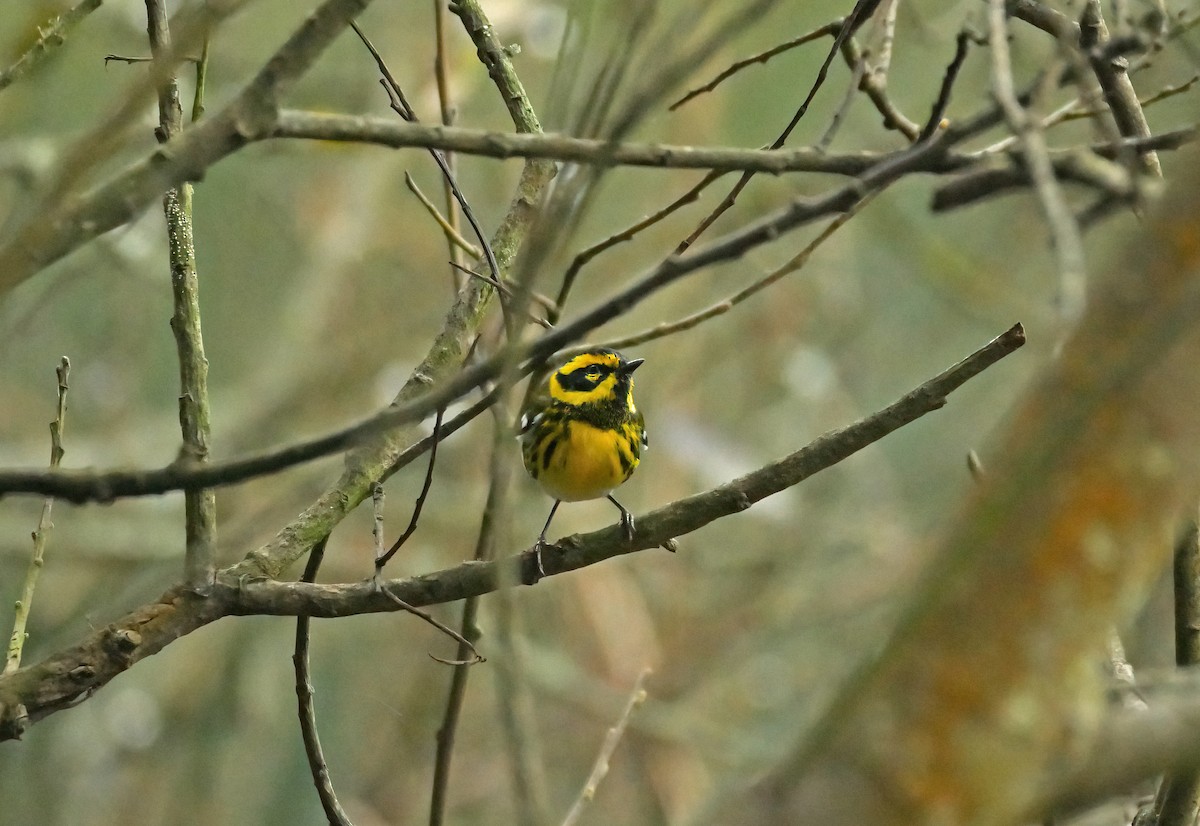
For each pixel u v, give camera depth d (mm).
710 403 21500
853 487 21031
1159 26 6715
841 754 3318
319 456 5000
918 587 3367
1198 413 3158
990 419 18797
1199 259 3117
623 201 18172
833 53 6512
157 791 18844
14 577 18234
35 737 18141
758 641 19719
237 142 4992
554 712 20219
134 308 19828
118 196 4895
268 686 18828
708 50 4703
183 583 6336
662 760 18922
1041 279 18828
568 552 6723
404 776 19484
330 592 6426
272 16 16797
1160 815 6539
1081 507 3207
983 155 5102
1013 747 3236
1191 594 6766
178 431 18109
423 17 18266
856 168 5355
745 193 17797
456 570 6500
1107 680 5164
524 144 5102
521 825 6293
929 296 22047
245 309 21000
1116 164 6008
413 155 19109
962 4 14445
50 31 7242
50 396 19703
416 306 20562
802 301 19547
